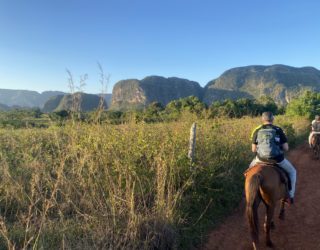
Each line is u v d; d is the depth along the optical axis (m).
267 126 4.68
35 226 3.85
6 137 6.71
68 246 3.37
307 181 7.94
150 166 5.26
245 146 8.08
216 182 5.88
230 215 5.54
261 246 4.47
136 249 3.72
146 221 4.02
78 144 5.13
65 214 4.29
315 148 10.85
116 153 5.13
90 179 4.52
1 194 4.74
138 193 4.58
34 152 5.69
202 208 5.34
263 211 5.82
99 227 3.74
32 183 4.15
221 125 8.34
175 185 5.15
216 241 4.62
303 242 4.61
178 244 4.18
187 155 5.71
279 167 4.48
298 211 5.80
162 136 6.07
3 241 3.54
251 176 4.05
